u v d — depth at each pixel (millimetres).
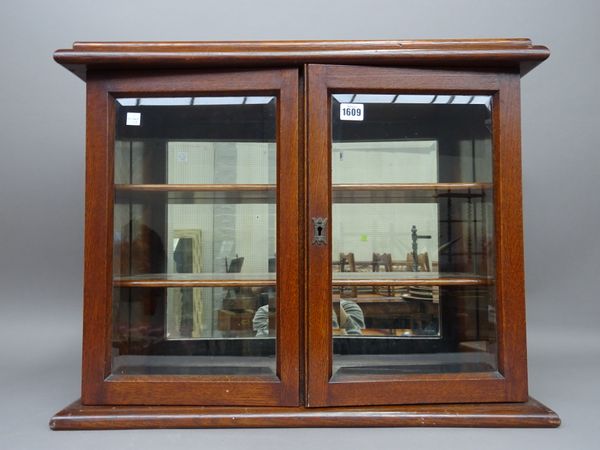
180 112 1294
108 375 1217
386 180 1290
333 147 1267
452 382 1205
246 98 1256
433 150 1303
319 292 1194
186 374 1235
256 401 1196
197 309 1292
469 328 1292
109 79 1228
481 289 1285
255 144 1297
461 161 1306
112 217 1236
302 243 1219
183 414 1174
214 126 1302
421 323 1296
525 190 1913
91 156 1223
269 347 1265
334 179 1271
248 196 1313
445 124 1296
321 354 1190
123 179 1286
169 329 1294
